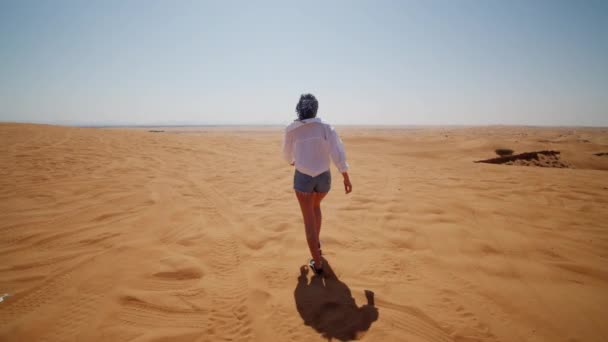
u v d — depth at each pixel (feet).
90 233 11.10
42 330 6.38
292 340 6.37
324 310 7.32
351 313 7.22
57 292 7.63
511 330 6.66
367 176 23.58
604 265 9.39
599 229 12.33
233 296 7.81
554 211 14.61
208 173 22.17
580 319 6.96
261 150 37.22
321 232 11.99
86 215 12.76
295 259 9.84
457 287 8.29
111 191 16.24
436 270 9.18
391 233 11.89
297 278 8.73
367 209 14.80
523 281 8.57
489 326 6.79
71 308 7.08
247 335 6.49
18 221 11.79
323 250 10.50
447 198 16.81
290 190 18.19
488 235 11.71
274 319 6.99
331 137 8.86
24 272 8.43
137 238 10.89
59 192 15.53
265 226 12.46
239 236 11.44
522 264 9.50
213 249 10.36
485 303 7.59
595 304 7.50
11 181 16.83
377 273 9.02
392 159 38.09
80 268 8.75
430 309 7.36
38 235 10.69
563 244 10.91
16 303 7.15
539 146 60.85
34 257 9.25
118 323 6.68
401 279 8.71
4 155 22.98
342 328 6.72
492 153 59.11
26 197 14.51
